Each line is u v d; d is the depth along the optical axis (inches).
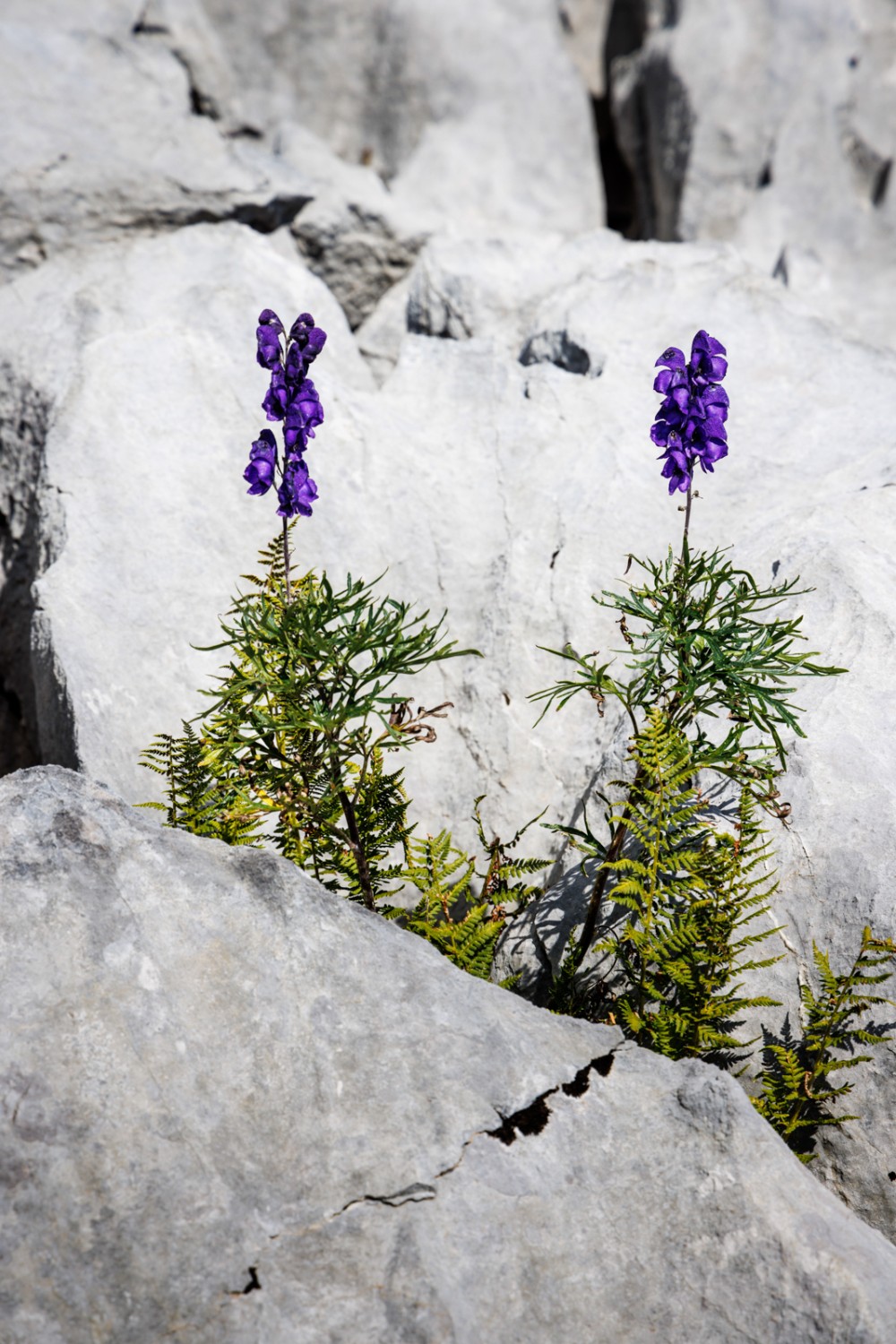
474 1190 114.4
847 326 311.4
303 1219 110.6
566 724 184.1
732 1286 111.7
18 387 227.1
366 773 162.1
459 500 211.5
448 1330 104.8
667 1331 109.9
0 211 279.3
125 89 307.4
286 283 240.1
